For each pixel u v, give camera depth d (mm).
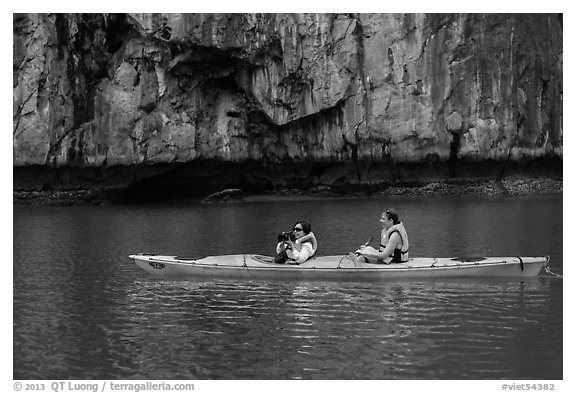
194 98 28906
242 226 19375
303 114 29453
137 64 27984
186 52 27844
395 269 10836
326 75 29406
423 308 9250
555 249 14117
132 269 12422
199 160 28766
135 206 26453
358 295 9969
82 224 20141
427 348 7699
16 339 8219
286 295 10062
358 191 30828
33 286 11008
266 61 28891
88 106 28016
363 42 29938
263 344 7906
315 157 30328
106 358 7555
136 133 27891
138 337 8242
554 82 32188
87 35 27938
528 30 31328
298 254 11367
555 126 32312
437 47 29922
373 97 30078
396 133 30172
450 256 13320
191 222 20516
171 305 9625
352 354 7535
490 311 9062
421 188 30438
